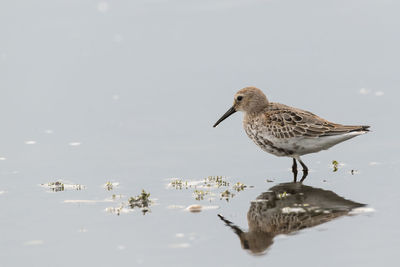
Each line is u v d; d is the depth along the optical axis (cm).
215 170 1436
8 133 1703
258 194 1277
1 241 1076
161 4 2672
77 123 1780
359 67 2064
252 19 2484
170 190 1314
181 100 1922
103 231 1107
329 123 1401
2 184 1363
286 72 2055
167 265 968
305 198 1239
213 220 1144
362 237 1035
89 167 1464
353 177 1350
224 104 1880
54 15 2586
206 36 2367
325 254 983
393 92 1869
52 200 1267
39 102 1930
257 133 1476
